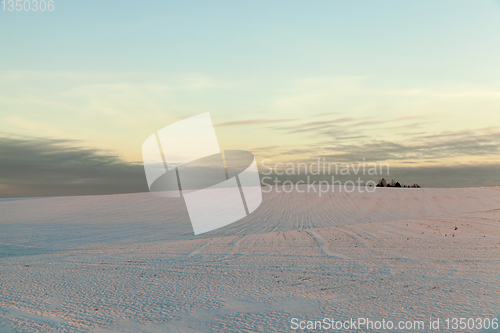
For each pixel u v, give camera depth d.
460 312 6.45
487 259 11.30
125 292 8.50
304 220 35.19
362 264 11.22
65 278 10.35
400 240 16.42
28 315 6.84
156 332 5.90
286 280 9.42
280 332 5.75
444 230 19.27
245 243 17.91
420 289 8.08
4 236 26.84
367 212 41.00
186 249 16.45
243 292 8.30
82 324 6.31
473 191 57.22
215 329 5.97
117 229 31.12
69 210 46.19
